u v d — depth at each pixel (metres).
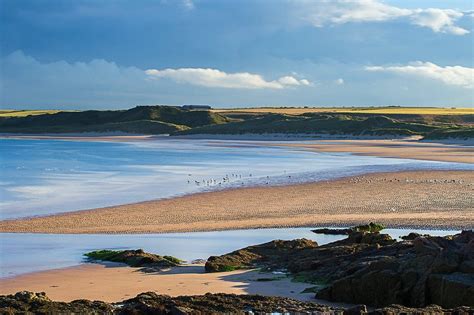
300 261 26.52
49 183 62.75
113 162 92.06
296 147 131.88
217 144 152.50
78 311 16.70
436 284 19.80
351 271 22.88
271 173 70.12
